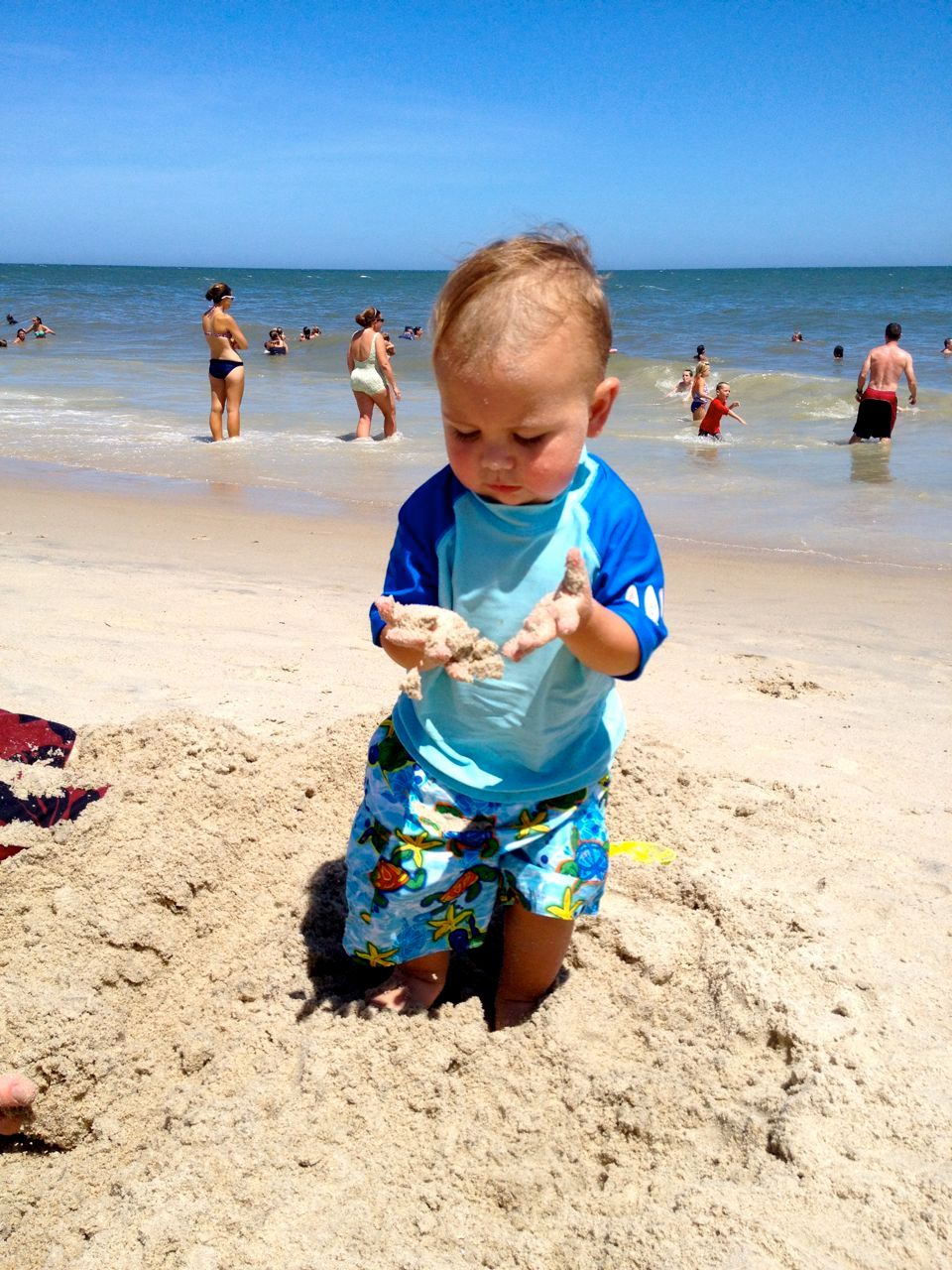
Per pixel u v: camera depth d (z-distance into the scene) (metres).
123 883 2.66
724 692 4.57
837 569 6.98
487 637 2.22
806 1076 2.17
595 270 2.02
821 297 60.19
